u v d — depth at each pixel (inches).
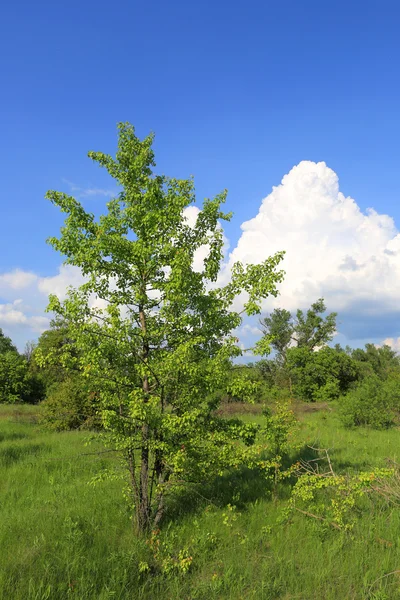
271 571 229.5
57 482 384.8
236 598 207.6
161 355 271.6
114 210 290.7
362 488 303.3
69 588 200.4
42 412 706.2
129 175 287.9
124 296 286.5
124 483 355.3
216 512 302.5
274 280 282.0
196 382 272.4
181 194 293.1
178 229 293.7
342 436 625.0
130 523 284.2
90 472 407.8
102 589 202.8
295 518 297.4
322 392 1481.3
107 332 261.4
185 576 225.9
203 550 249.9
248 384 271.6
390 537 267.4
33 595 194.7
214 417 302.0
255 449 281.9
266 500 335.3
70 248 276.7
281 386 1549.0
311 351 1667.1
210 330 290.7
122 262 283.3
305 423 757.9
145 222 270.7
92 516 293.0
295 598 209.5
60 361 266.7
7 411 972.6
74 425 688.4
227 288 299.4
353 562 239.5
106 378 272.1
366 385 770.8
